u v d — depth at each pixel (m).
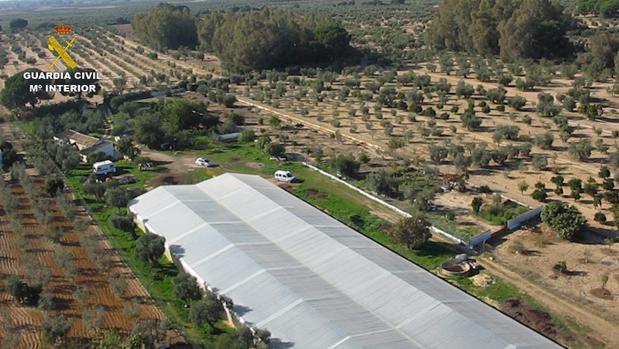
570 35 174.25
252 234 61.53
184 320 50.81
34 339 47.78
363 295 50.16
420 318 46.31
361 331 44.72
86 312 50.12
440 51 175.25
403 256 60.97
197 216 64.75
